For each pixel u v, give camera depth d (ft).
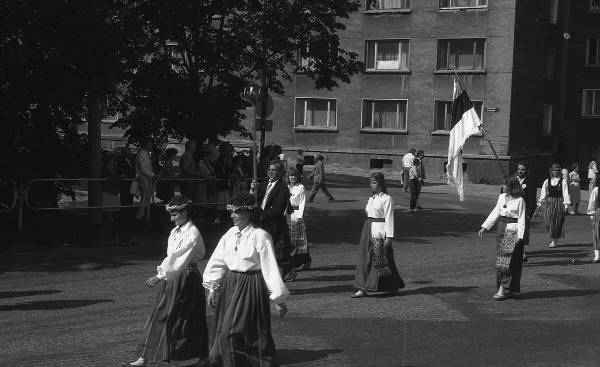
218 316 20.66
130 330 27.12
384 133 125.90
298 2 62.13
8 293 33.68
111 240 49.65
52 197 53.52
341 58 66.54
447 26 121.70
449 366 23.08
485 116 119.85
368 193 93.15
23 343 25.16
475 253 49.19
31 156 54.03
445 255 48.11
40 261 42.19
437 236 57.93
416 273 41.16
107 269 40.06
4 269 39.65
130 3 57.00
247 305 20.30
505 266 34.01
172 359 21.85
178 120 62.59
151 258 43.80
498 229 34.96
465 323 29.25
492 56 119.14
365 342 25.98
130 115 63.98
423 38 123.24
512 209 34.35
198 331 22.29
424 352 24.71
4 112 52.95
